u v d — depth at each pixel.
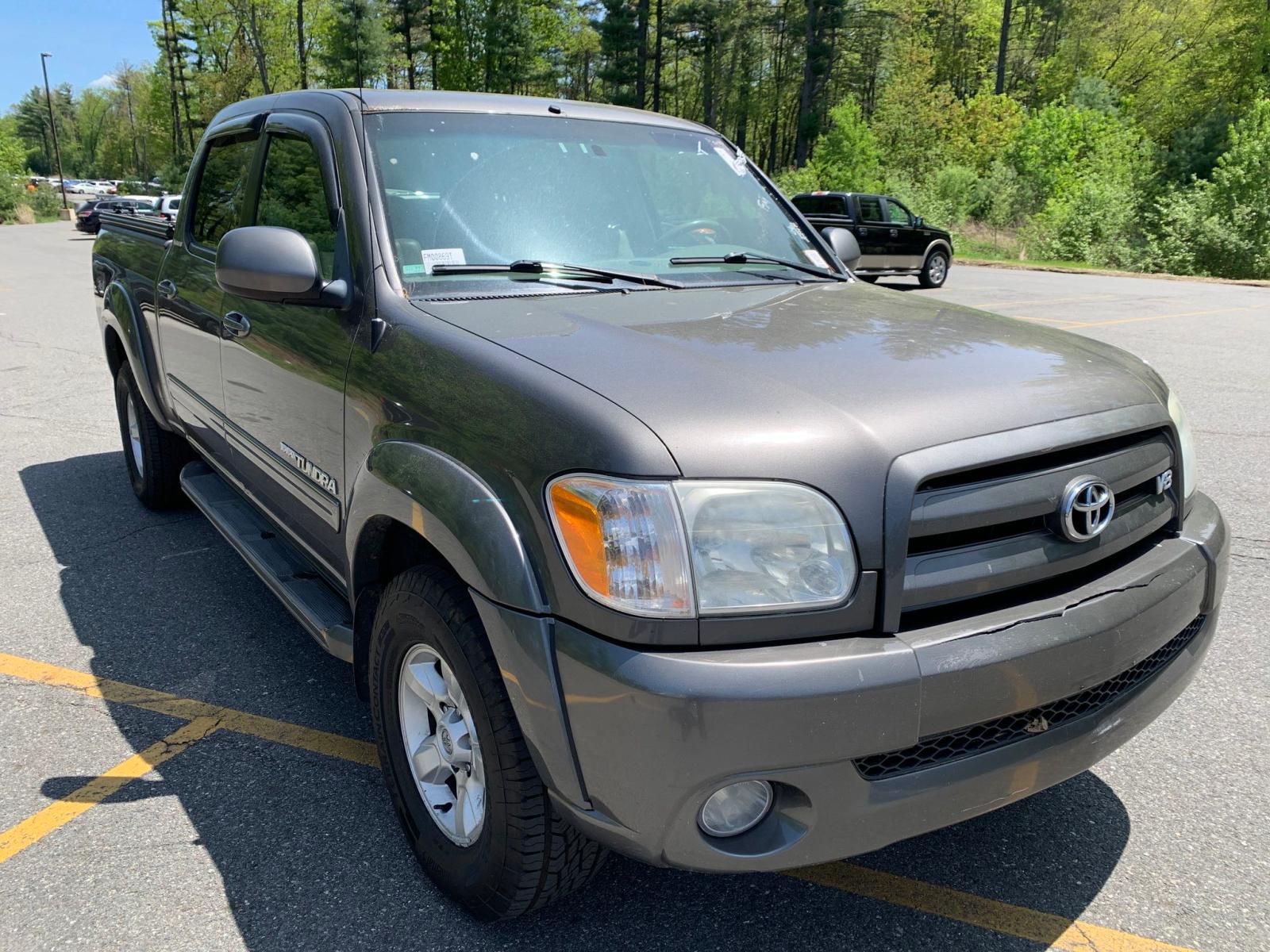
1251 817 2.74
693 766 1.70
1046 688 1.90
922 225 20.30
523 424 1.93
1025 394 2.07
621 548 1.74
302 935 2.24
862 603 1.80
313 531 2.95
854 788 1.79
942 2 73.88
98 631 3.87
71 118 137.25
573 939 2.24
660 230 3.16
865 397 1.96
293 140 3.17
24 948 2.19
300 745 3.08
